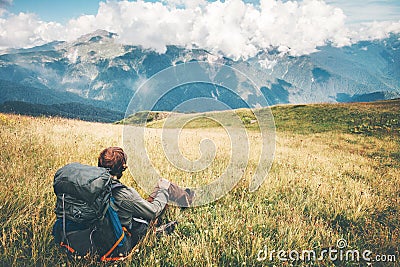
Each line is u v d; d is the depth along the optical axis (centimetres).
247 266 363
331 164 1043
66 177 295
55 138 884
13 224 364
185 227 434
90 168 309
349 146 1869
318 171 877
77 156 697
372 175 918
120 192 336
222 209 499
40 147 741
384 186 768
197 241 387
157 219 429
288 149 1455
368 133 2472
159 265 338
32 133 930
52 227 371
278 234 435
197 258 353
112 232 321
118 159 352
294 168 900
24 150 696
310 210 530
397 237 465
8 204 404
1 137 792
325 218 521
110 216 318
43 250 334
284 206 535
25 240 349
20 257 325
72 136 962
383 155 1550
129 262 335
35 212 392
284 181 681
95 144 866
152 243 377
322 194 618
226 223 434
